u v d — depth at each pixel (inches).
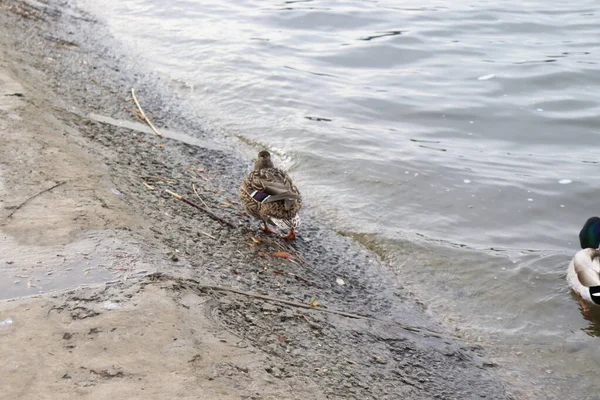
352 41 608.1
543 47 617.0
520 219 318.0
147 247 206.4
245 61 512.4
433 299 252.1
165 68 482.0
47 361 146.8
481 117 448.8
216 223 257.4
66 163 252.7
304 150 368.5
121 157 297.4
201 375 150.1
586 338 236.1
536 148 404.8
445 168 360.2
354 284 247.3
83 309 166.9
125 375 145.6
